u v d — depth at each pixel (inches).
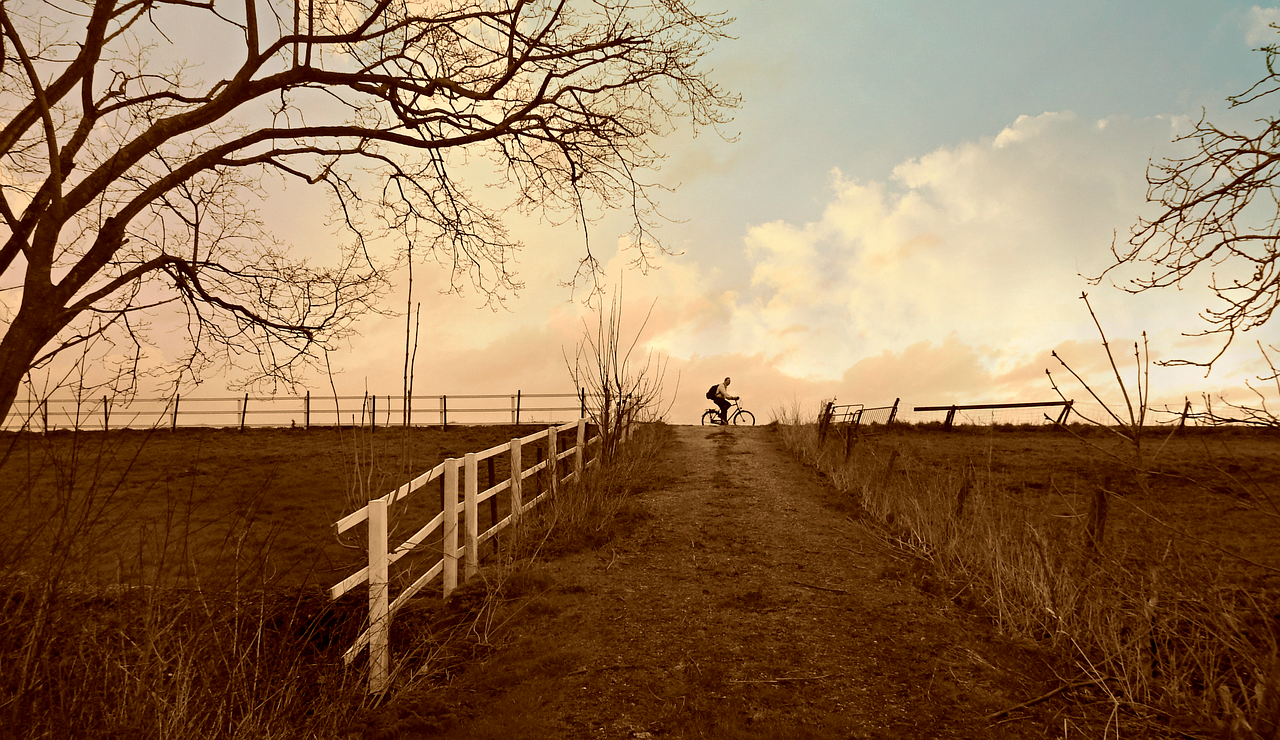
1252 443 478.0
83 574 136.3
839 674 184.4
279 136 272.8
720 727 157.4
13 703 119.2
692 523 369.4
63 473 134.2
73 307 225.9
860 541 332.2
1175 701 156.4
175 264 273.6
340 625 193.0
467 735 157.4
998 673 182.5
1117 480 340.8
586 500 372.2
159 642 138.1
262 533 303.0
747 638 210.8
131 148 232.1
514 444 331.3
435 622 223.3
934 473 415.2
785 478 506.6
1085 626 192.5
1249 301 133.9
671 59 313.0
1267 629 146.2
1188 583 162.9
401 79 284.0
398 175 328.5
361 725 160.4
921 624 219.9
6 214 216.8
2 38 202.1
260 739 138.6
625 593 256.8
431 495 460.8
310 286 303.6
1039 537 220.5
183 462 531.8
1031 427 719.7
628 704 170.1
